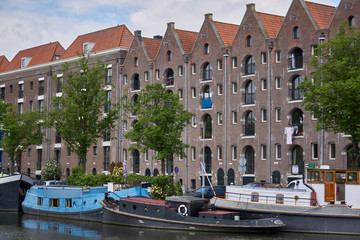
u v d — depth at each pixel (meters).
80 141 58.03
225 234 36.34
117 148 71.38
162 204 39.25
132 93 70.00
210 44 61.66
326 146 50.97
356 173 36.47
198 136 62.41
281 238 34.78
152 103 55.44
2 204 51.12
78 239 36.41
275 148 55.25
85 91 58.53
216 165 60.72
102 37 77.00
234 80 59.09
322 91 39.34
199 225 37.53
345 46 40.94
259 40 56.81
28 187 51.66
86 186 46.59
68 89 59.44
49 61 83.50
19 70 88.00
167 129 53.12
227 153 59.66
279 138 54.81
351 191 36.41
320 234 36.06
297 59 54.19
